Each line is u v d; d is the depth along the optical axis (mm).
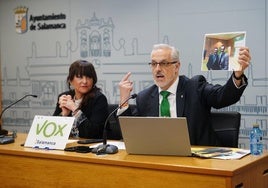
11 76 4852
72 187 2246
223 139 2828
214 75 3699
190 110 2736
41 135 2516
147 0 3992
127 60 4129
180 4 3830
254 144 2168
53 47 4566
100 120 3098
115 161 2088
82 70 3131
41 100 4672
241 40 2375
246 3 3541
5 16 4859
